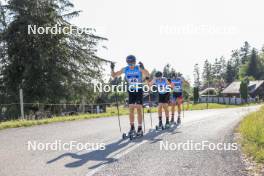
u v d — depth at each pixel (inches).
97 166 212.4
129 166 212.2
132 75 334.6
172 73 502.6
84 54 1122.7
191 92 2999.5
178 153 254.1
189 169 204.7
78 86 1080.8
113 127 439.2
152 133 373.7
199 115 708.0
